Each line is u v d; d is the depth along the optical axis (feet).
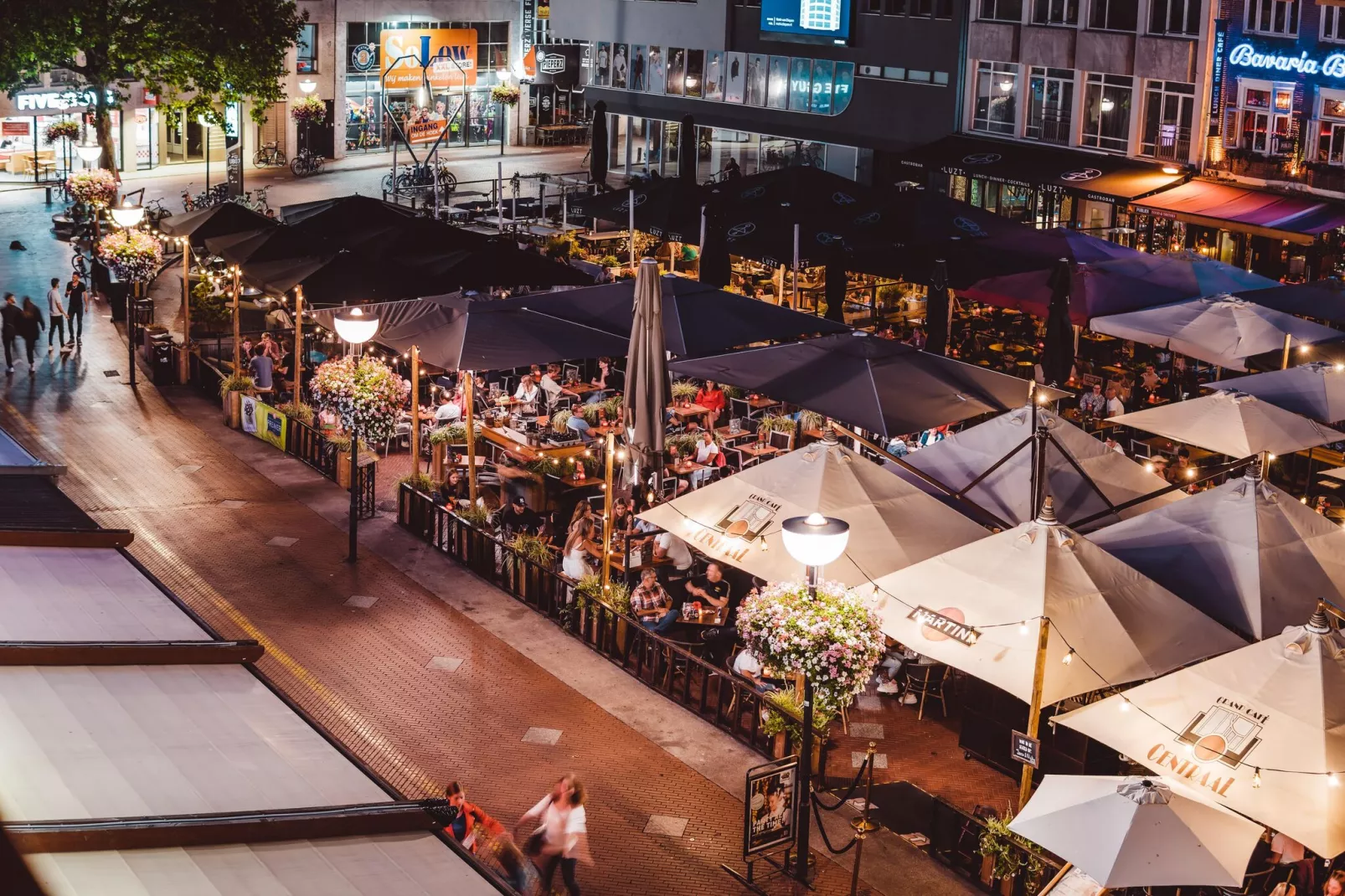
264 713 32.60
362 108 212.64
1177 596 49.78
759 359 73.00
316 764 30.50
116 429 84.12
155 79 153.17
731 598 63.31
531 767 50.70
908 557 54.24
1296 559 51.90
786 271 118.11
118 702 31.42
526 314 81.15
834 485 56.90
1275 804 39.37
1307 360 85.66
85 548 39.99
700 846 46.78
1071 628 46.98
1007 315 111.04
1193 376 93.61
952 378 71.20
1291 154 111.96
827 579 52.65
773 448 80.18
